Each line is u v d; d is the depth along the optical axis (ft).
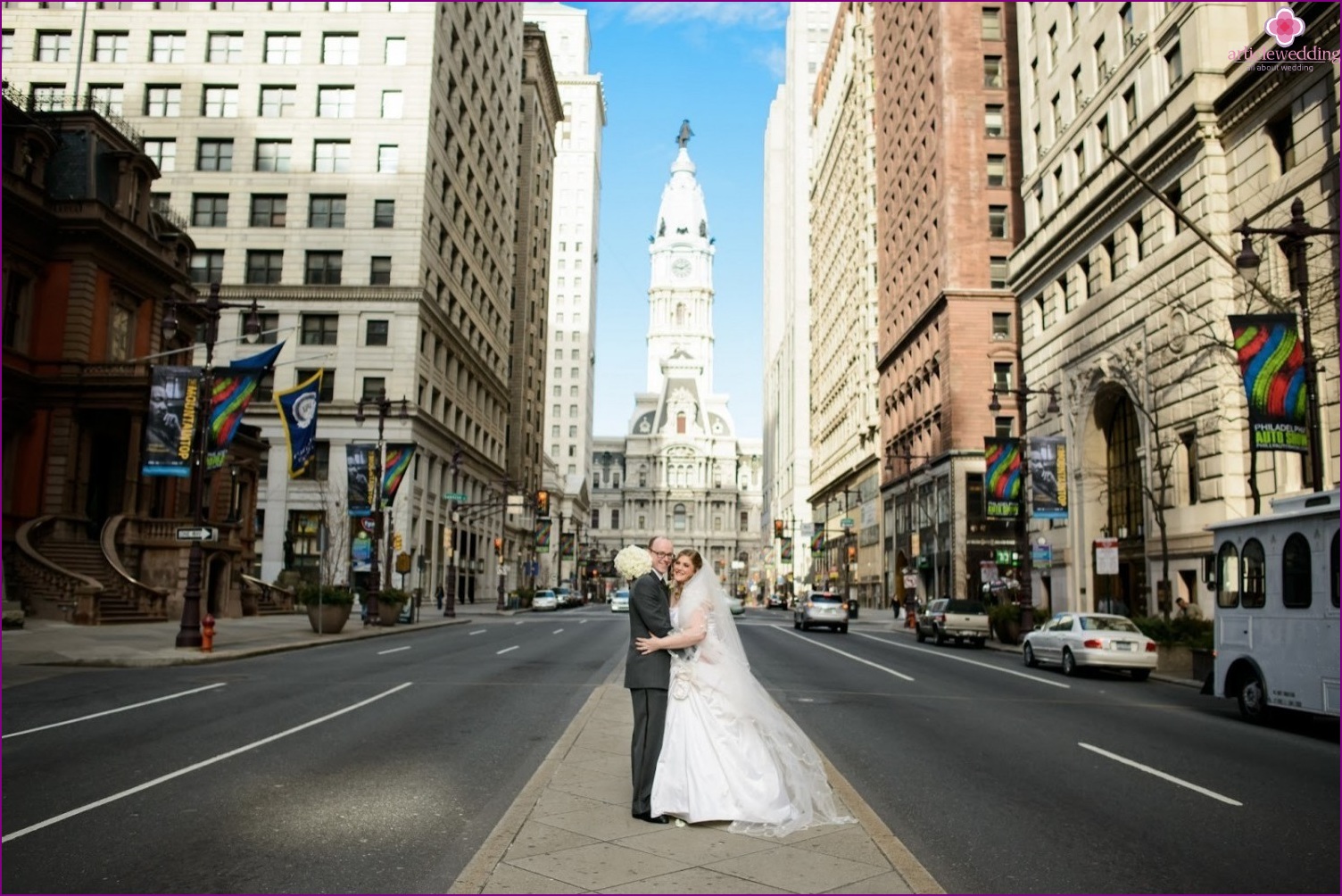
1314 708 44.32
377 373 180.75
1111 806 28.25
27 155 114.62
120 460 126.21
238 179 184.96
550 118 369.50
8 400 111.96
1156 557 109.09
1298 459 88.38
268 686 54.49
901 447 231.71
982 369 191.01
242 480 148.25
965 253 193.36
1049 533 144.66
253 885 19.84
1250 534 50.11
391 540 160.45
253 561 151.23
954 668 78.28
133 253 125.80
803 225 450.30
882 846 21.12
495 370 269.44
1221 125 98.17
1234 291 96.12
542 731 39.55
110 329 124.26
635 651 23.88
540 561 414.82
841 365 322.55
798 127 457.27
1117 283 120.67
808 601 141.28
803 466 432.66
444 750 35.09
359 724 40.96
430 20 188.55
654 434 615.57
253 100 186.80
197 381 79.05
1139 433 119.44
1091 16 129.18
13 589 101.45
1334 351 69.26
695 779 22.72
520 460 316.19
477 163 235.20
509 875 18.75
